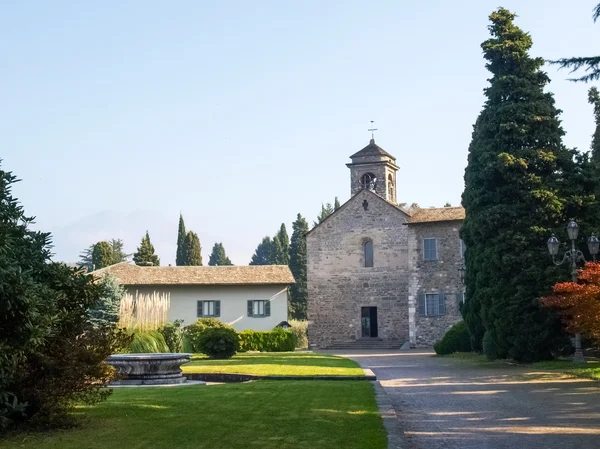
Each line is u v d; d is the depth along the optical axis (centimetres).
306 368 2262
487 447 927
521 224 2667
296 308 7806
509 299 2608
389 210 4809
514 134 2777
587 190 2725
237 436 930
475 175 2864
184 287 4775
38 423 970
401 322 4719
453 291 4397
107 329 1123
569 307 2316
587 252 2614
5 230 930
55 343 1003
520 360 2598
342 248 4878
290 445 866
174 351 3431
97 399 1147
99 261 6425
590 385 1755
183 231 7419
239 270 4916
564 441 964
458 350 3450
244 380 1983
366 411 1188
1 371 863
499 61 2923
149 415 1127
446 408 1359
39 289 922
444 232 4456
